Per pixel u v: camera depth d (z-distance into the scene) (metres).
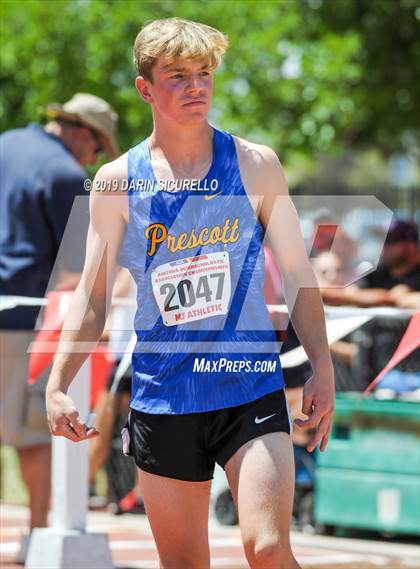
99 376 14.78
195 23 9.34
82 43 38.53
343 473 18.98
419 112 50.03
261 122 41.59
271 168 9.30
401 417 18.36
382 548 18.23
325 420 9.30
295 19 41.19
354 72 42.31
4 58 38.62
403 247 20.69
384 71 50.12
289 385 17.91
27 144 16.30
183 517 9.40
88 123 16.83
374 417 18.64
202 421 9.18
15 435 15.81
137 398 9.43
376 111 50.28
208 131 9.32
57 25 38.44
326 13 49.03
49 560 13.30
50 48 38.50
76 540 13.36
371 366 18.92
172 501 9.36
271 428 8.99
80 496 13.62
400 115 50.22
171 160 9.27
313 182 38.00
